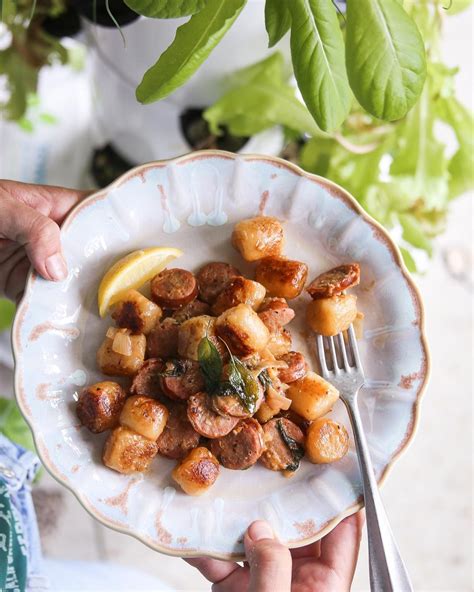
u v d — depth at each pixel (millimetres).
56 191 694
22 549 727
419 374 639
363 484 619
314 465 635
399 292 647
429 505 929
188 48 504
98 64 742
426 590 920
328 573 665
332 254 662
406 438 633
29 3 704
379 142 764
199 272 655
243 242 641
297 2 503
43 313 631
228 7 503
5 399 802
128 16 635
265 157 645
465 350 935
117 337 623
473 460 931
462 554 924
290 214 660
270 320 625
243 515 622
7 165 889
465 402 933
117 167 844
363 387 650
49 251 622
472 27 935
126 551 923
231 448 616
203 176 648
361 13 501
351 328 650
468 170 768
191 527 615
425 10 712
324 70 507
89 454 621
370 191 763
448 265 942
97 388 618
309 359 656
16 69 779
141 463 611
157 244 660
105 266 650
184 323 621
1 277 752
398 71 505
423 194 766
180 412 621
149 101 515
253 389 600
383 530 606
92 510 607
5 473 754
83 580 820
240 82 697
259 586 589
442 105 750
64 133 894
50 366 629
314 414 628
